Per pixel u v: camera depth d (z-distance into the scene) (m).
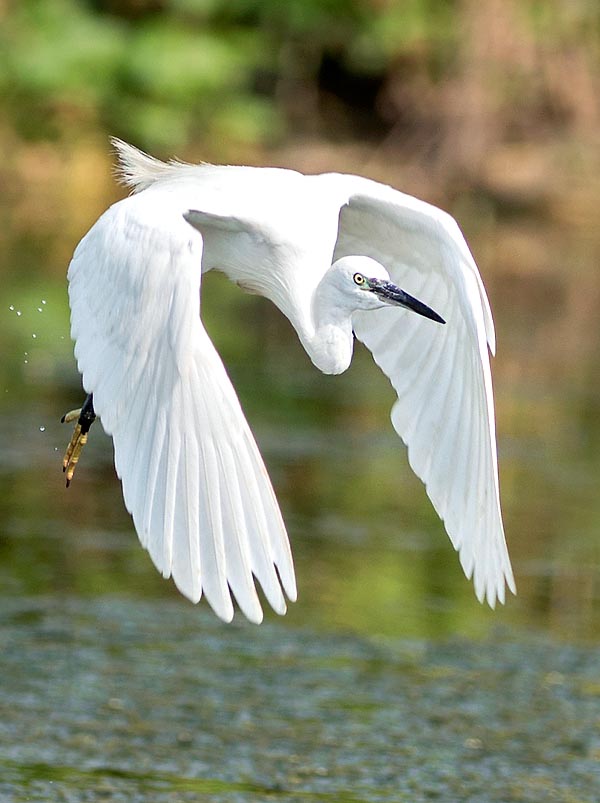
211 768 8.88
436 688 10.12
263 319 21.67
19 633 10.61
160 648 10.55
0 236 24.17
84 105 27.88
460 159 27.59
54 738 9.16
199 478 5.67
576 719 9.77
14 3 28.06
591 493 14.16
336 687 10.06
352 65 29.05
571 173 27.95
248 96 29.12
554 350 19.55
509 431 16.08
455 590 11.83
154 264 6.17
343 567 12.08
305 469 14.49
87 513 13.14
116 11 28.66
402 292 7.50
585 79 28.05
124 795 8.46
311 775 8.84
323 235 7.59
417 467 7.41
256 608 5.41
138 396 5.96
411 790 8.73
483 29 27.52
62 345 18.80
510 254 25.36
